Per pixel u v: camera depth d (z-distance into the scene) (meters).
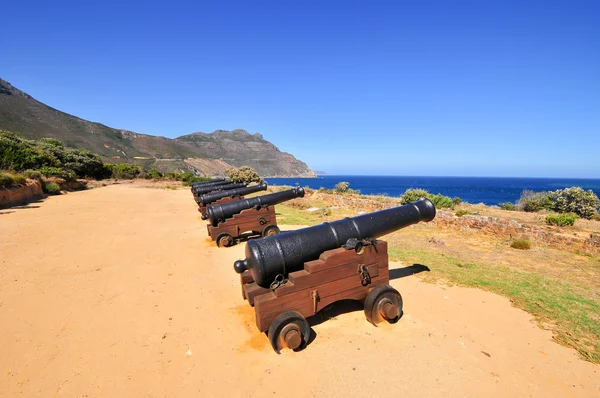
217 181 18.92
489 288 5.53
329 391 3.07
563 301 5.00
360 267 4.34
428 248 8.12
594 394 3.06
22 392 3.05
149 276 6.15
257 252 3.89
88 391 3.08
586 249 7.56
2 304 4.84
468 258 7.29
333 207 16.62
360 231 4.59
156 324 4.34
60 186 22.48
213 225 9.05
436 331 4.12
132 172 41.06
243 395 3.03
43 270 6.34
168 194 23.12
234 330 4.20
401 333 4.07
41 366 3.43
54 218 11.93
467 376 3.28
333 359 3.55
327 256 4.11
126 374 3.32
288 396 3.01
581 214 12.81
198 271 6.48
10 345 3.79
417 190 15.04
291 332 3.62
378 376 3.27
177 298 5.18
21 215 12.44
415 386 3.13
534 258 7.29
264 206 9.12
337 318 4.48
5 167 20.73
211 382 3.21
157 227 10.88
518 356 3.62
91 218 12.16
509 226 9.05
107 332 4.11
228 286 5.72
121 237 9.27
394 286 5.61
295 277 3.89
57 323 4.32
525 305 4.87
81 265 6.70
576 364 3.49
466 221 10.03
